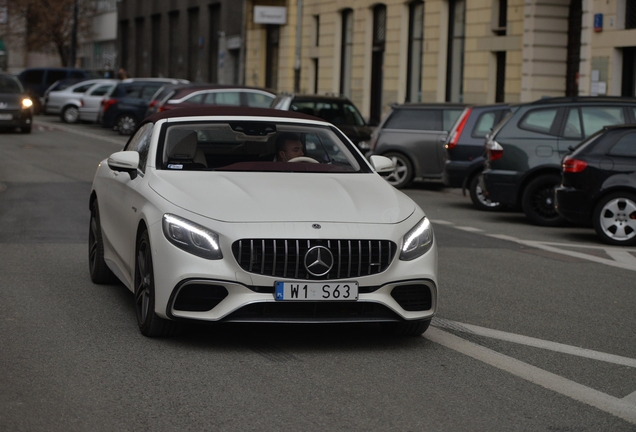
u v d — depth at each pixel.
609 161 13.03
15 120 34.69
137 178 7.58
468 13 30.20
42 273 9.48
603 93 24.17
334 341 7.00
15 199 16.33
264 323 7.01
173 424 5.07
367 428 5.07
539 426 5.20
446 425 5.16
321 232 6.41
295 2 42.62
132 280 7.36
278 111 8.41
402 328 7.05
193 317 6.38
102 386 5.72
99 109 40.47
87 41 81.50
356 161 7.96
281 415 5.25
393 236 6.57
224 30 52.28
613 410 5.53
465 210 17.16
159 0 63.69
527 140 15.24
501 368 6.39
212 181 7.08
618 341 7.34
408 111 20.78
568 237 13.73
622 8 23.62
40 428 4.96
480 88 29.78
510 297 8.97
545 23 27.16
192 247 6.38
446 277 10.01
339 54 38.97
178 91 29.05
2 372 5.98
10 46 74.94
